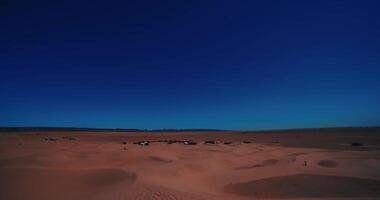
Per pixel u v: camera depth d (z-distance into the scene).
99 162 37.94
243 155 45.78
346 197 22.67
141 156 42.00
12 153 45.34
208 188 24.52
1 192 22.53
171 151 52.94
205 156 44.31
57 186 24.03
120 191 19.48
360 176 28.38
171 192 18.84
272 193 24.05
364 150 55.62
